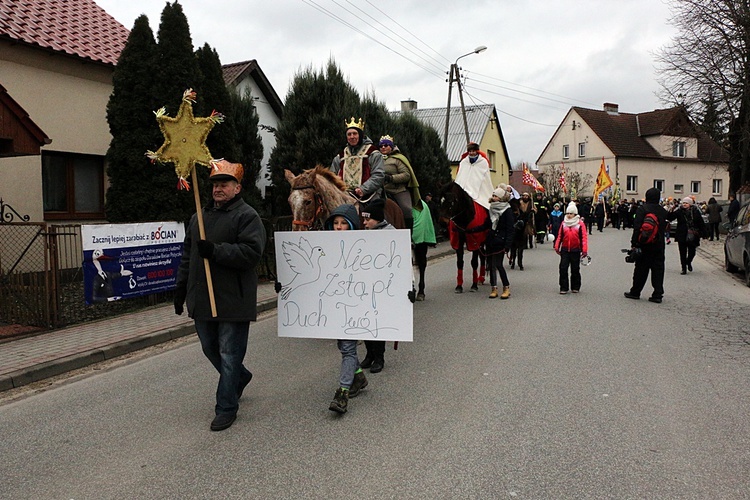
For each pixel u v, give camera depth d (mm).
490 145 41250
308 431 4676
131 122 10469
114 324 8539
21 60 12133
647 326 8281
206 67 12523
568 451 4176
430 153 23203
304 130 16141
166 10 10719
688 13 22125
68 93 13086
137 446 4500
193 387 5988
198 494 3697
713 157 56438
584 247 11094
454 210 10492
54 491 3816
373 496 3602
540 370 6156
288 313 5496
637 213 10250
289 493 3670
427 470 3926
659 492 3582
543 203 23531
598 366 6277
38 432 4879
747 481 3703
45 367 6461
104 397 5754
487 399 5301
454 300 10648
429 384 5789
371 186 7098
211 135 12438
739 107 22625
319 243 5402
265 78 20859
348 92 16750
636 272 10523
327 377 6156
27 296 8367
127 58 10477
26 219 10602
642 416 4824
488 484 3715
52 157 12984
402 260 5254
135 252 9414
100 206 14086
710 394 5359
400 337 5258
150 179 10508
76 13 15219
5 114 8445
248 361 6863
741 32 21016
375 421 4848
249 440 4535
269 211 18344
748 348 7020
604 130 53938
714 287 12188
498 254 10656
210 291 4691
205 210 4938
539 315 9102
